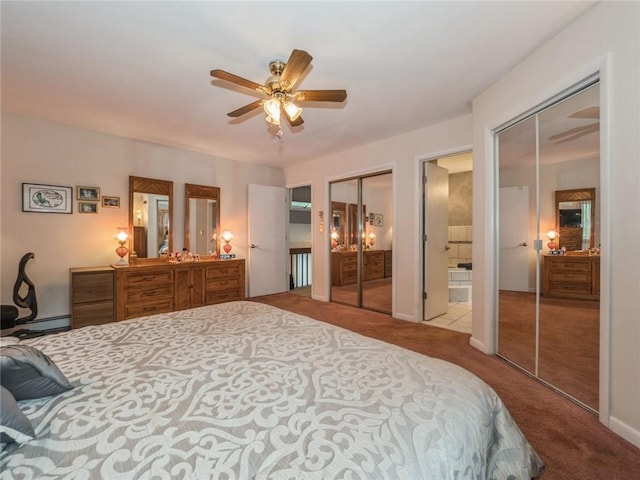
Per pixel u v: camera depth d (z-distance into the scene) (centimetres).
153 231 432
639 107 152
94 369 126
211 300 453
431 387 112
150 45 211
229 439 84
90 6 174
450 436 90
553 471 140
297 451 79
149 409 98
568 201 211
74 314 336
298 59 184
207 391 109
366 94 286
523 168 247
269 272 568
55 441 83
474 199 295
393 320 401
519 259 256
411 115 336
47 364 103
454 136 346
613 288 166
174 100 295
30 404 100
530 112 229
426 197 393
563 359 217
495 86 263
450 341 318
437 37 204
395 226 411
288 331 174
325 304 492
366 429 88
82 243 376
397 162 405
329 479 71
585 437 163
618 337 164
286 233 596
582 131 195
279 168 595
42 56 224
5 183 328
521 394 209
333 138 415
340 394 107
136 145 418
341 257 518
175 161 459
